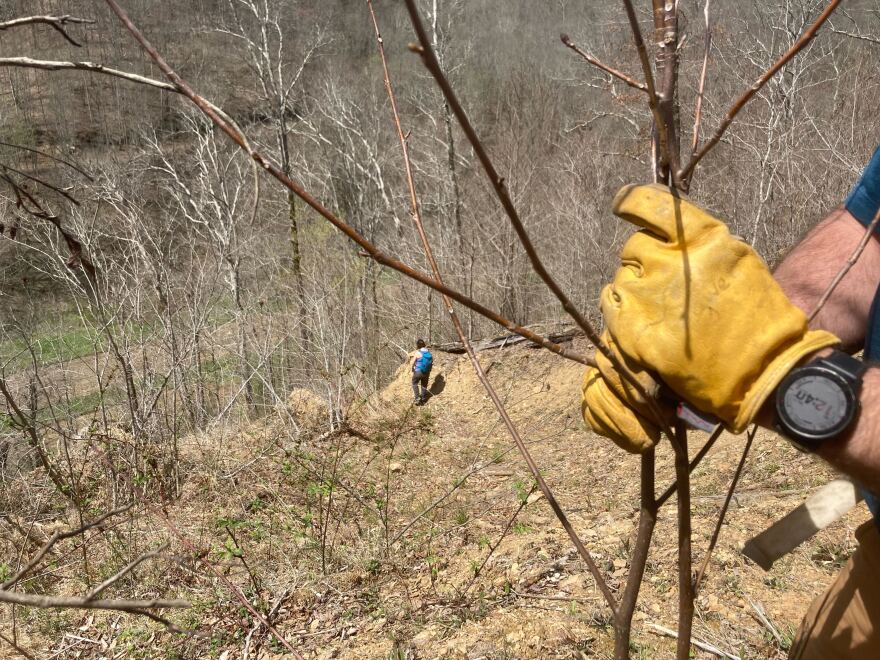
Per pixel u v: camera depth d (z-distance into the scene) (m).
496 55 27.23
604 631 3.39
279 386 11.97
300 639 4.09
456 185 18.45
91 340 8.22
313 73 26.19
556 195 20.17
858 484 1.03
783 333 0.99
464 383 12.46
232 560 5.29
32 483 6.63
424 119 25.95
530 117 25.11
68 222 10.45
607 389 1.15
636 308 1.05
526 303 16.69
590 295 16.39
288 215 18.14
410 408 10.32
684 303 1.01
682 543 1.17
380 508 5.86
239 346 10.77
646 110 14.99
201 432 8.87
